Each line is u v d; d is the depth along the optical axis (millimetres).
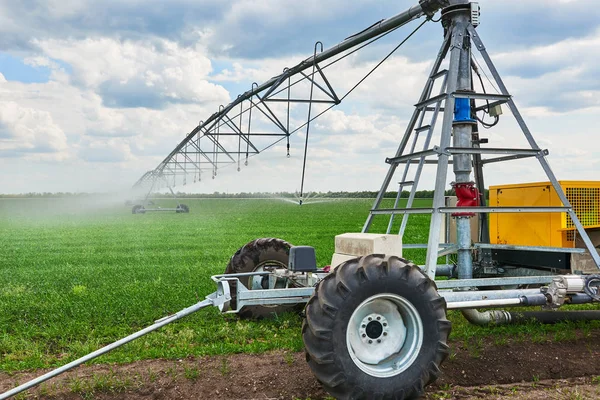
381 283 4414
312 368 4344
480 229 7680
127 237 24047
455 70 6121
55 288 9945
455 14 6469
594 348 5965
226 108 14859
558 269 6727
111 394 4746
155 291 9133
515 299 5328
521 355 5699
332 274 4434
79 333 6625
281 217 43469
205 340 6215
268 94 11508
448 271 7328
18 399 4594
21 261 14719
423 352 4473
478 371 5379
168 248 18547
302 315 7055
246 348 5777
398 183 7016
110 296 8688
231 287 5074
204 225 32906
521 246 6863
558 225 6996
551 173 6062
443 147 5754
